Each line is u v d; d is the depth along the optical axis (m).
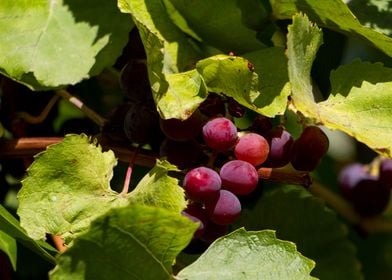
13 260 0.72
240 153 0.70
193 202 0.69
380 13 0.76
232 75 0.70
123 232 0.64
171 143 0.70
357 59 0.74
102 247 0.65
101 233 0.64
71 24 0.76
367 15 0.76
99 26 0.76
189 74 0.70
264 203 0.83
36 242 0.69
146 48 0.70
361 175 0.91
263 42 0.76
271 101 0.71
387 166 0.88
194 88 0.70
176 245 0.65
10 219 0.69
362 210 0.91
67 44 0.75
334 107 0.73
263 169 0.72
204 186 0.68
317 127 0.72
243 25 0.75
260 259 0.68
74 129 0.81
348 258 0.85
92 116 0.77
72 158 0.69
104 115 0.89
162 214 0.64
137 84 0.72
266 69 0.72
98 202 0.69
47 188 0.69
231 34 0.75
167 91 0.69
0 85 0.80
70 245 0.65
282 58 0.72
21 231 0.69
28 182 0.69
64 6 0.76
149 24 0.73
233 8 0.75
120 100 0.90
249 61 0.73
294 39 0.71
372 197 0.90
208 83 0.71
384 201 0.91
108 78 0.87
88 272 0.65
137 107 0.72
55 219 0.69
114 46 0.75
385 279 1.00
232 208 0.69
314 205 0.84
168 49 0.74
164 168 0.68
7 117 0.80
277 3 0.75
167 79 0.70
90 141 0.70
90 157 0.70
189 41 0.76
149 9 0.74
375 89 0.73
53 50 0.75
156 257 0.66
